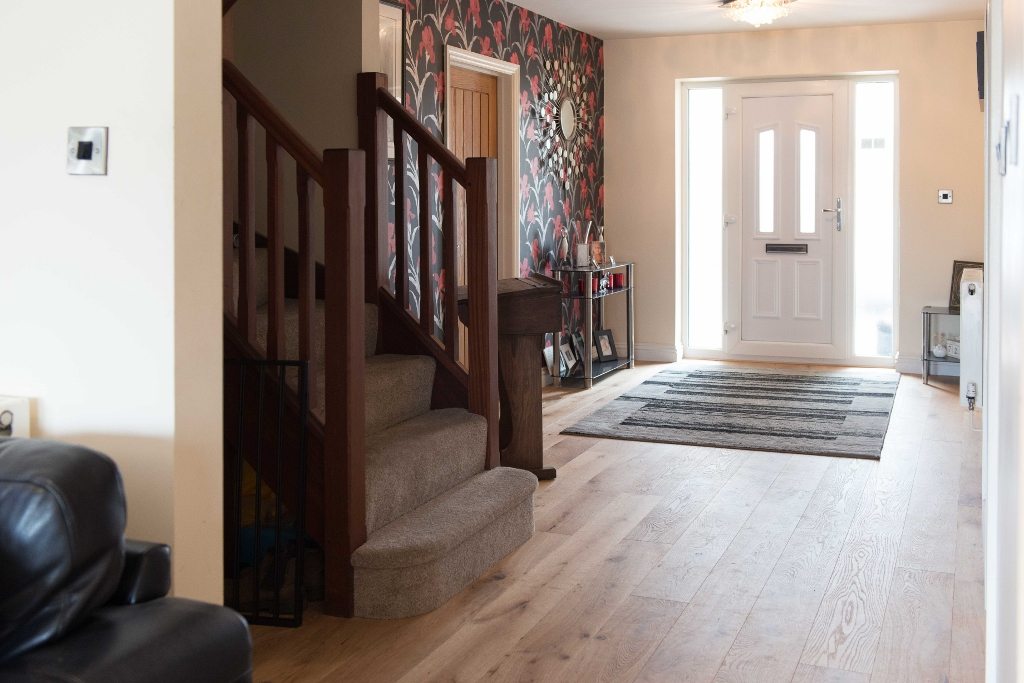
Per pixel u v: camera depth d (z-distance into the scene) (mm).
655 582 3422
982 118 7316
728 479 4754
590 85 7969
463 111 6262
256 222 4652
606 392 6992
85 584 1721
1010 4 1324
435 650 2891
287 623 3053
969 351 6422
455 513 3445
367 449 3482
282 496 3258
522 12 6777
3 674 1586
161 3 2287
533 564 3609
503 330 4633
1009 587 1261
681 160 8266
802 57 7668
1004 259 1485
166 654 1711
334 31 4406
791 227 8047
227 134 3355
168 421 2357
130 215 2346
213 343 2480
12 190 2432
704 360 8391
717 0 6492
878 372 7723
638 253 8289
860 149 7840
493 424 4055
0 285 2463
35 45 2383
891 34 7449
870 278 7934
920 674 2717
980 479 4719
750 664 2787
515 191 6711
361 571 3115
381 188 4340
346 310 3045
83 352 2410
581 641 2947
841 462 5070
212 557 2514
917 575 3467
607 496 4477
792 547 3773
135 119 2324
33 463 1766
